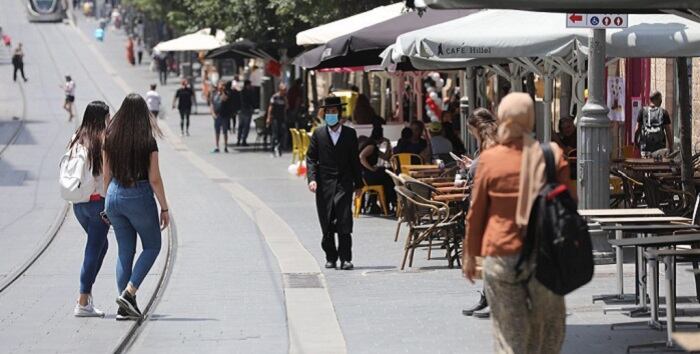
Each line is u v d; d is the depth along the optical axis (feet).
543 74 93.30
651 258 55.16
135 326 61.77
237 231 102.17
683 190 87.35
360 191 112.98
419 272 78.23
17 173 159.12
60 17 606.96
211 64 344.69
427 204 79.41
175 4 310.65
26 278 78.74
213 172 166.09
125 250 63.00
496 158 41.39
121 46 534.37
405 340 57.11
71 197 63.21
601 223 63.05
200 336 59.41
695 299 64.08
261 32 199.21
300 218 111.45
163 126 263.90
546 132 94.48
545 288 41.29
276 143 196.75
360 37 99.35
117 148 61.36
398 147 117.29
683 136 87.35
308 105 203.72
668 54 73.87
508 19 78.48
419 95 152.76
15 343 57.57
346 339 57.82
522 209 40.70
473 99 113.39
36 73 407.64
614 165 104.01
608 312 61.52
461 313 63.57
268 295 70.74
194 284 75.31
